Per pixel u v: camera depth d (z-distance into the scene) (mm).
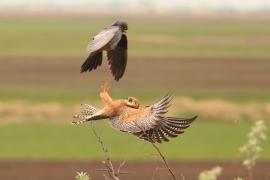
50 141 31422
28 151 29453
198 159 27906
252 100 43500
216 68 64312
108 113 4523
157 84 51625
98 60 4438
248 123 36812
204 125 35438
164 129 4438
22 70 60562
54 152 29359
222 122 36812
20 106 39156
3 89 46969
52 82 51875
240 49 86125
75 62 67688
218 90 48156
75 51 80062
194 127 34594
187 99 42219
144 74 58469
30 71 59875
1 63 66188
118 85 50438
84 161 27812
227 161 27391
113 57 4645
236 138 32562
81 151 29531
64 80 53156
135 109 4547
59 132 33344
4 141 31266
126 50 4633
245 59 73312
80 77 54031
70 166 26953
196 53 80312
